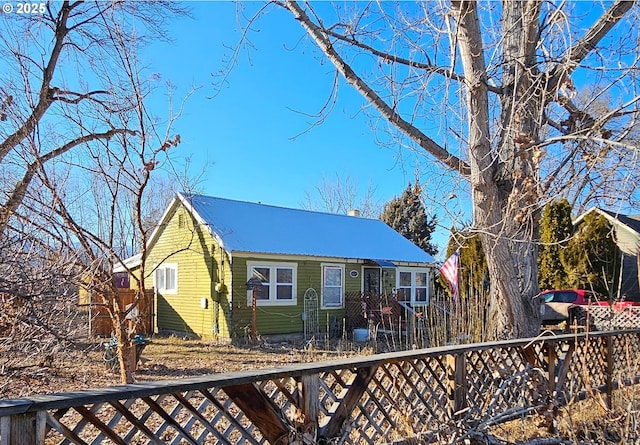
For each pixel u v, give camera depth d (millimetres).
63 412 1875
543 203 4422
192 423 2311
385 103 5152
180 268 15844
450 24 4801
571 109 4621
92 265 6555
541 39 4719
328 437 2848
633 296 13312
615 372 5688
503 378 4223
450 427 3633
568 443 4098
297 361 10094
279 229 16500
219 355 11180
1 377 4949
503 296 5398
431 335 6234
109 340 8719
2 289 4715
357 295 16422
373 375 3162
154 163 7363
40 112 9312
